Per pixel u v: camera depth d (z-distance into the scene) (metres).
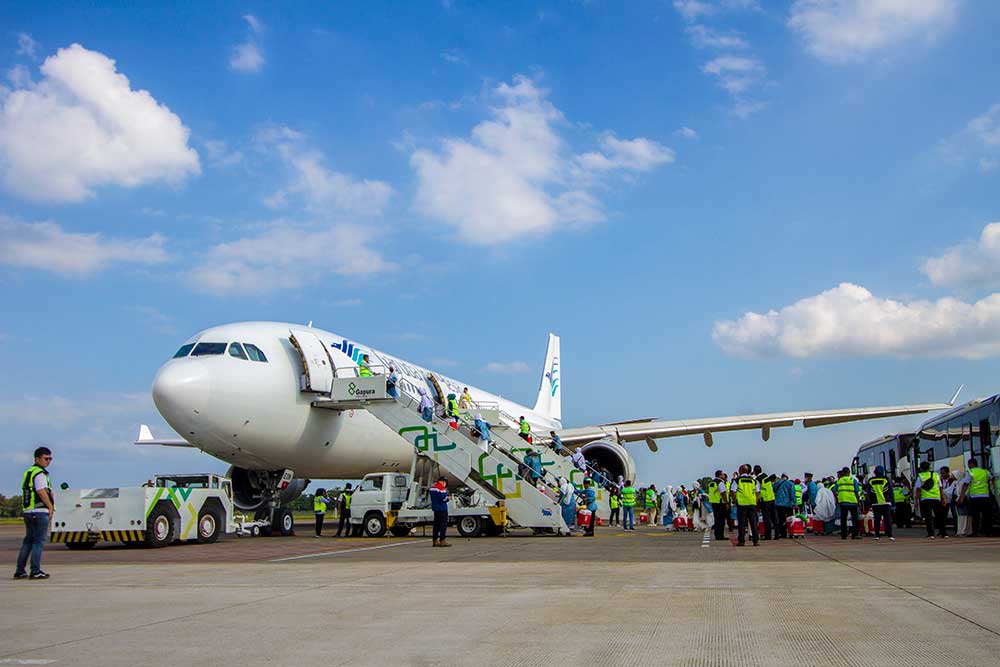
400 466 31.56
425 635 7.69
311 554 17.89
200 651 7.09
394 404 25.52
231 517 23.12
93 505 20.23
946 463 29.55
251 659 6.76
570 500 27.19
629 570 13.42
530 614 8.82
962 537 23.53
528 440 33.72
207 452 24.06
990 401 24.34
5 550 21.48
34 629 8.20
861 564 13.97
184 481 23.05
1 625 8.43
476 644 7.25
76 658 6.84
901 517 33.72
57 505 20.33
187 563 15.94
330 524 39.81
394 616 8.79
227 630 8.06
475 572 13.35
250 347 24.00
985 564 13.75
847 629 7.71
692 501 30.94
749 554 16.86
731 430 42.31
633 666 6.37
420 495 25.75
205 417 22.34
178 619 8.74
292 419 24.73
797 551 17.67
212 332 24.28
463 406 32.66
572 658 6.66
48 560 17.41
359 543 21.98
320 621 8.53
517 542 21.86
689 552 17.58
